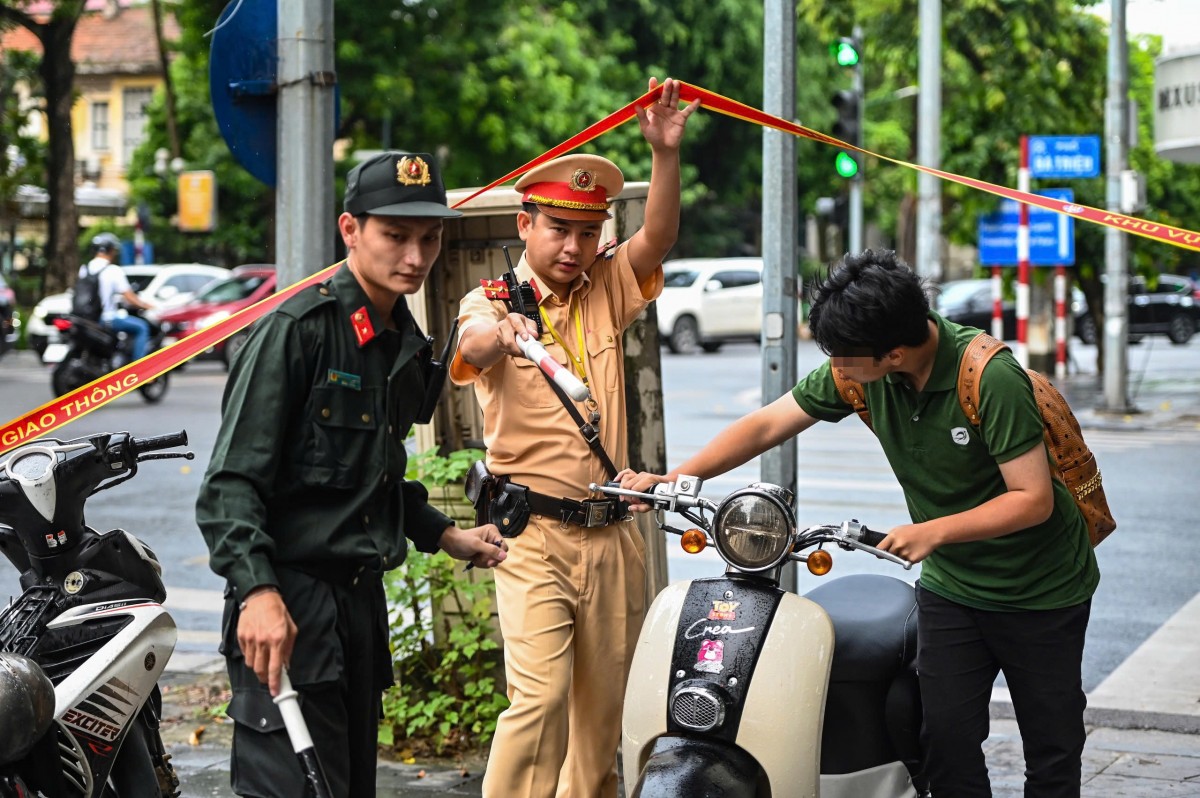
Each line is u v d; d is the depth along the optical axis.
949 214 32.78
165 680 9.05
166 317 33.28
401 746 7.59
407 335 4.56
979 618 5.07
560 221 5.54
